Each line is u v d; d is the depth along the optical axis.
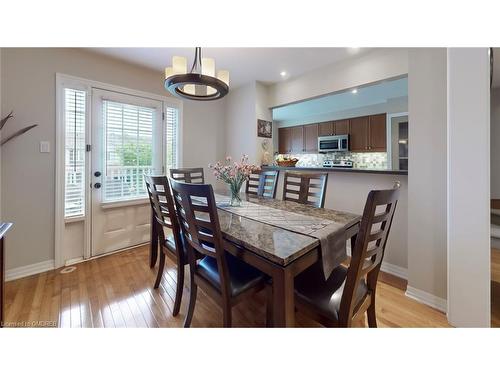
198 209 1.20
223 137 4.06
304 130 5.52
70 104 2.47
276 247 1.09
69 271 2.34
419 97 1.84
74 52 2.47
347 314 1.03
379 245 1.16
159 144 3.22
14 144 2.15
